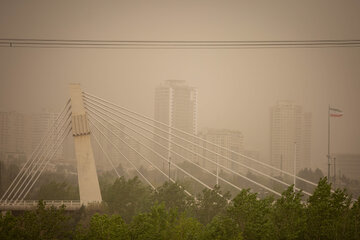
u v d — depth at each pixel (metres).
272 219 92.88
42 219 94.50
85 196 148.62
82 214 139.88
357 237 87.50
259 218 90.56
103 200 157.00
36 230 90.56
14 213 146.50
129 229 91.88
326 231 86.81
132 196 151.62
